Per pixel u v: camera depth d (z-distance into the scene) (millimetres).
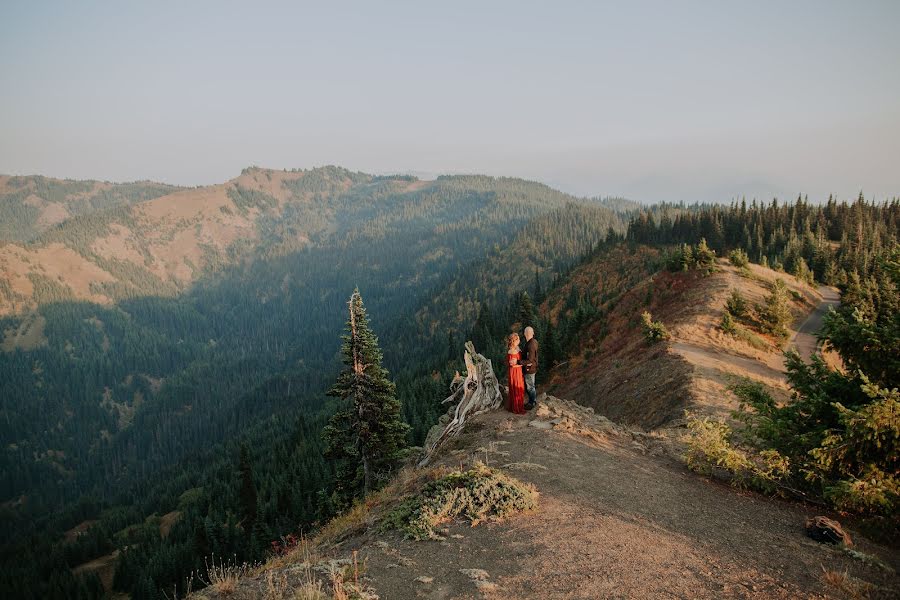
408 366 160500
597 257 141375
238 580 5945
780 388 31391
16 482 183875
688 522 7527
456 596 5336
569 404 13664
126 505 136750
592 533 6809
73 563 93812
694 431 10445
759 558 6484
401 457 22891
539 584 5562
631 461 10172
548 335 61562
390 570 5980
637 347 44438
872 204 138750
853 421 8352
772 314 46812
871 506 8195
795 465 9523
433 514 7363
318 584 5457
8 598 82125
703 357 35500
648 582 5656
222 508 81938
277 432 131750
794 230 116375
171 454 195500
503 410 13109
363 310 23219
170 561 66438
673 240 143875
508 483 7910
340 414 23422
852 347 9789
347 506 22047
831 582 5902
